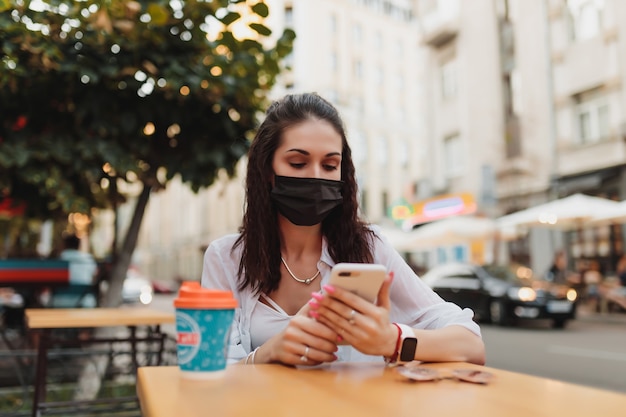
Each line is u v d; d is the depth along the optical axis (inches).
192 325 41.5
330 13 1339.8
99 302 209.3
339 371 46.4
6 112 143.4
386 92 1418.6
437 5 815.1
